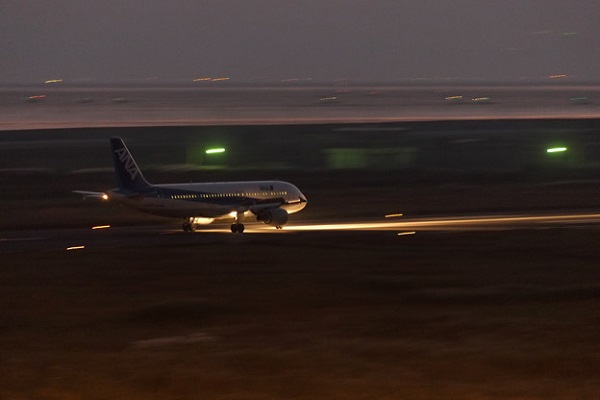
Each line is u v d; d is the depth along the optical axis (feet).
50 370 336.70
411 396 287.89
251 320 477.36
